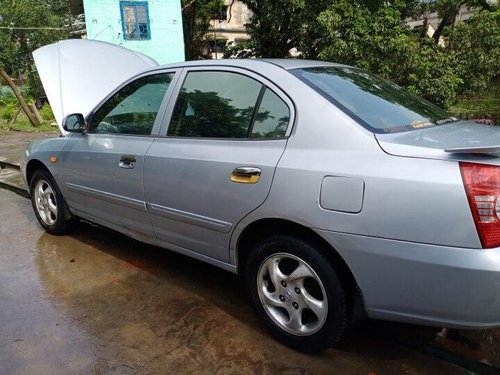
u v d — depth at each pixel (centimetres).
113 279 345
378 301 214
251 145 255
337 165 217
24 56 2541
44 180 429
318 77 266
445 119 275
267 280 260
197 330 274
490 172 185
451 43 1010
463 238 187
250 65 276
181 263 375
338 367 238
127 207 334
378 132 222
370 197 205
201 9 1752
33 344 262
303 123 238
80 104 480
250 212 248
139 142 320
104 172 345
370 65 914
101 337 268
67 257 389
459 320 196
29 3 2464
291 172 229
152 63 541
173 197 292
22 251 404
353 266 214
